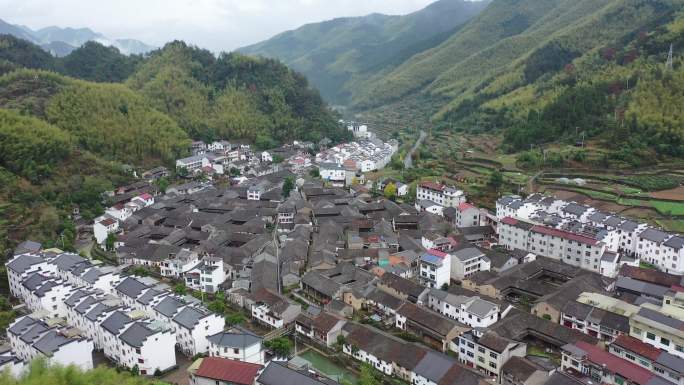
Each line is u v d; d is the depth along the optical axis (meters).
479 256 145.00
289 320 119.06
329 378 95.00
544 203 182.25
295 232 175.25
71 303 117.56
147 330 101.25
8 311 121.44
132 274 145.75
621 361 92.06
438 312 123.44
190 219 190.12
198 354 105.94
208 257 147.00
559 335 105.50
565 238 149.75
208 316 109.38
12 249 155.25
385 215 194.62
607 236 152.50
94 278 129.62
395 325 119.06
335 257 153.38
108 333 106.31
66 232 171.75
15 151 197.25
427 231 171.00
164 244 160.12
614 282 130.88
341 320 112.88
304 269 152.25
